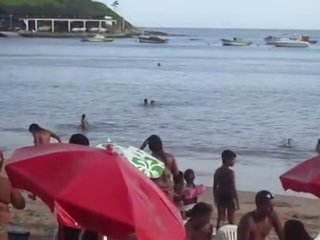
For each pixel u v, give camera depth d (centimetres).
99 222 613
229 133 3912
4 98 5678
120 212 612
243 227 974
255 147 3428
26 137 3631
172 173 1313
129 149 969
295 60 14400
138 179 666
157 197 659
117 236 615
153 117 4569
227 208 1570
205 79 8331
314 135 3869
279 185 2475
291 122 4434
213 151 3297
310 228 1762
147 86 7181
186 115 4706
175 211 662
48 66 10494
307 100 5859
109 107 5106
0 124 4138
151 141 1314
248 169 2834
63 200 616
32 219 1658
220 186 1569
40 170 658
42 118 4456
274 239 1319
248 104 5481
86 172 648
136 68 10444
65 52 15975
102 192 628
